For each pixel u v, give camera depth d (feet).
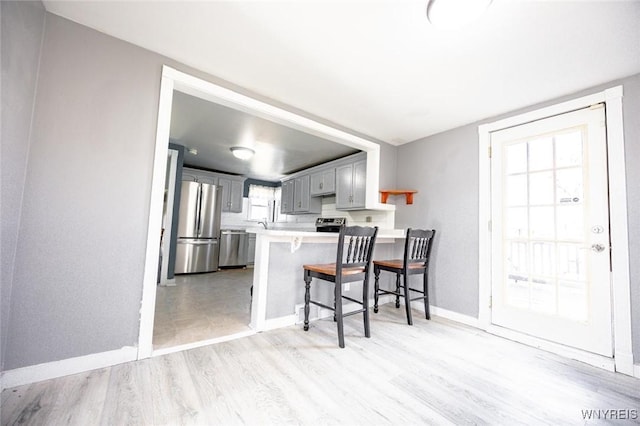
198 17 4.97
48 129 4.82
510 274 7.89
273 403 4.37
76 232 5.03
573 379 5.47
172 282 12.83
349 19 4.89
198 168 18.65
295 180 18.47
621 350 5.86
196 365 5.48
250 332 7.24
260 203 22.41
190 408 4.19
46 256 4.77
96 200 5.23
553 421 4.20
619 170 6.14
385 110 8.46
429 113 8.54
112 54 5.48
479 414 4.29
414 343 6.93
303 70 6.55
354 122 9.41
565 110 7.08
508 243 8.00
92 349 5.16
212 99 7.06
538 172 7.54
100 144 5.30
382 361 5.90
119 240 5.44
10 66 3.86
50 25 4.90
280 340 6.84
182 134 11.71
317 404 4.39
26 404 4.10
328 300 8.93
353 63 6.20
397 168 11.58
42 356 4.73
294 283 8.11
